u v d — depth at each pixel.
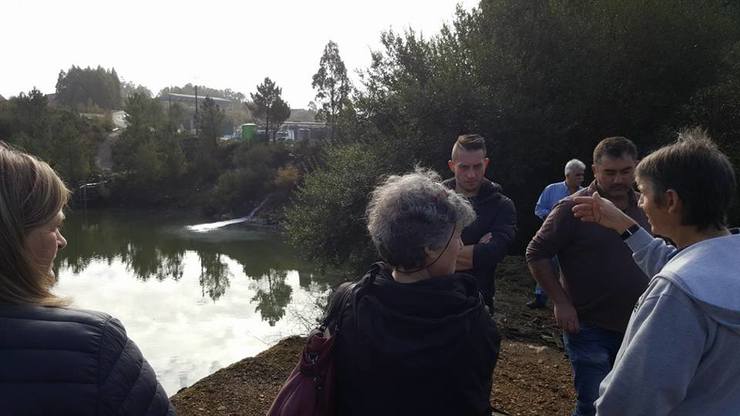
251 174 45.75
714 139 14.91
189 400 3.79
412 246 1.59
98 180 53.38
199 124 61.22
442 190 1.71
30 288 1.29
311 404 1.62
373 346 1.53
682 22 15.41
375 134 16.84
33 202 1.29
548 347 5.40
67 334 1.20
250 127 57.91
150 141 53.84
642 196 1.80
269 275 25.67
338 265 16.52
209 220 44.78
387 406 1.53
